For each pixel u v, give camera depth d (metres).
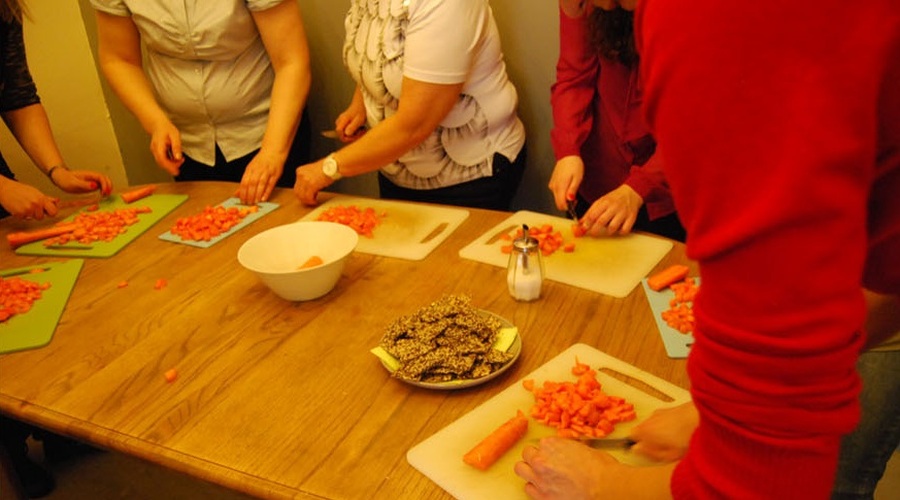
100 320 1.23
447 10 1.45
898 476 1.86
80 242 1.56
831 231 0.44
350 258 1.39
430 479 0.82
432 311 1.09
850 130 0.42
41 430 1.98
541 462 0.75
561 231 1.45
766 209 0.44
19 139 1.94
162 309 1.25
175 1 1.88
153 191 1.86
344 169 1.62
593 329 1.11
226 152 2.16
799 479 0.49
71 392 1.03
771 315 0.46
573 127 1.67
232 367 1.06
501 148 1.81
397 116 1.57
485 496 0.78
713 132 0.45
